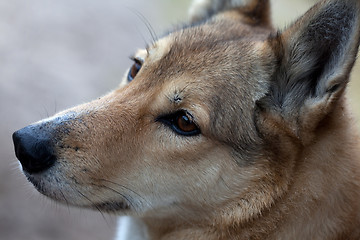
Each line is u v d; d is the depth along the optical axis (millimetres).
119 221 868
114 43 1856
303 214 737
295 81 739
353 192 741
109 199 747
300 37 734
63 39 1779
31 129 732
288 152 735
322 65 727
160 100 740
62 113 749
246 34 788
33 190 777
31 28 1787
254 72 748
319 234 739
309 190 735
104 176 740
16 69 1489
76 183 734
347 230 740
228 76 744
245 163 737
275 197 735
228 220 744
